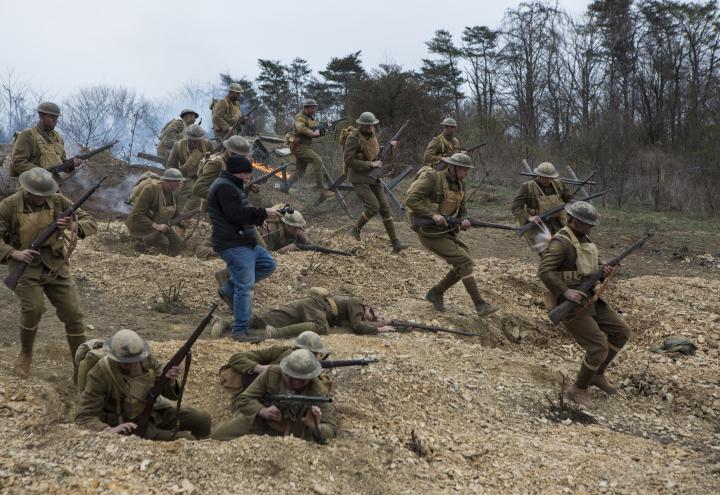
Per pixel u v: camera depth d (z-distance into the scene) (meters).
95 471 4.42
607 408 7.01
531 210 9.34
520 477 5.21
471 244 13.52
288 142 13.77
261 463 4.72
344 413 5.83
